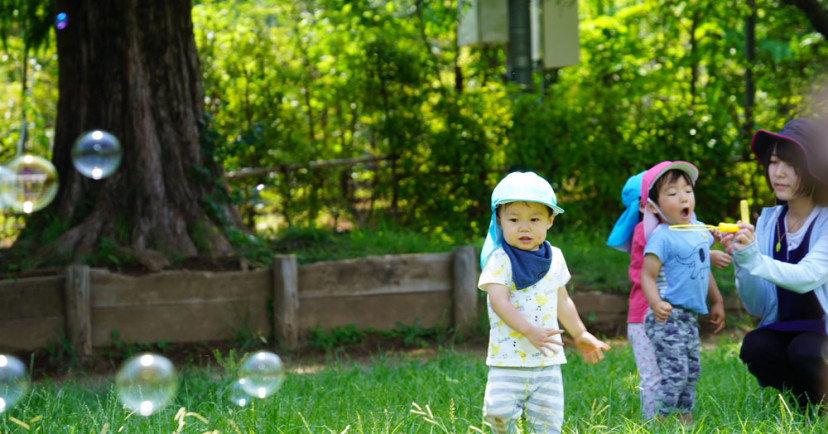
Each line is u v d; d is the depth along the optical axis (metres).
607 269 8.48
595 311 7.86
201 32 10.87
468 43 11.10
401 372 5.92
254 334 7.30
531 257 3.55
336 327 7.43
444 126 10.62
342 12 11.30
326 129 11.52
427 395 4.93
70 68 8.40
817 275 4.06
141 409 4.11
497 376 3.60
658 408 4.38
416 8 11.62
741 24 12.43
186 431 3.93
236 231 8.29
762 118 11.12
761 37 12.40
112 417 4.05
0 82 13.96
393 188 10.65
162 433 3.91
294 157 10.56
